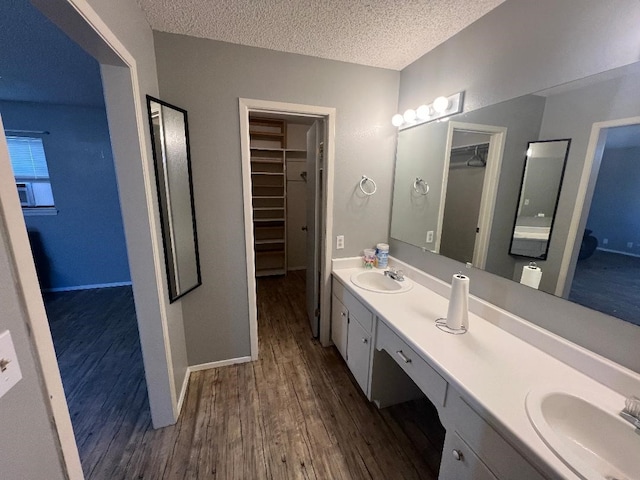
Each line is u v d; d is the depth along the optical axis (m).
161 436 1.54
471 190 1.53
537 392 0.92
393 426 1.63
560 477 0.66
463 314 1.29
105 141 3.42
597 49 0.99
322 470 1.37
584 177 1.03
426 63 1.83
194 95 1.69
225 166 1.83
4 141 0.51
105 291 3.58
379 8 1.36
